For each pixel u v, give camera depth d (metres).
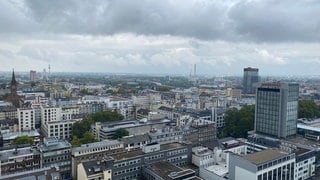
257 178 172.38
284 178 190.88
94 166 175.25
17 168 193.62
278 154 193.00
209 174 196.25
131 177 190.88
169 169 187.00
